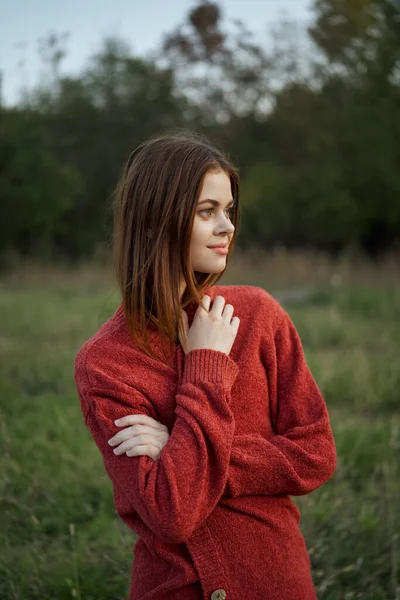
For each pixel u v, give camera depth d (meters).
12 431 3.98
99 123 22.72
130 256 1.63
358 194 19.55
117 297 10.60
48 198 19.45
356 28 19.06
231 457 1.52
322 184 19.50
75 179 20.14
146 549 1.61
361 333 7.16
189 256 1.57
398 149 18.67
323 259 14.50
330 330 7.27
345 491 3.23
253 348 1.67
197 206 1.56
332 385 5.09
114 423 1.54
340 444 3.84
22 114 19.80
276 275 13.39
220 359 1.57
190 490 1.44
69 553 2.72
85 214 22.67
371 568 2.63
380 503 3.09
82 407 1.67
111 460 1.54
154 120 23.06
